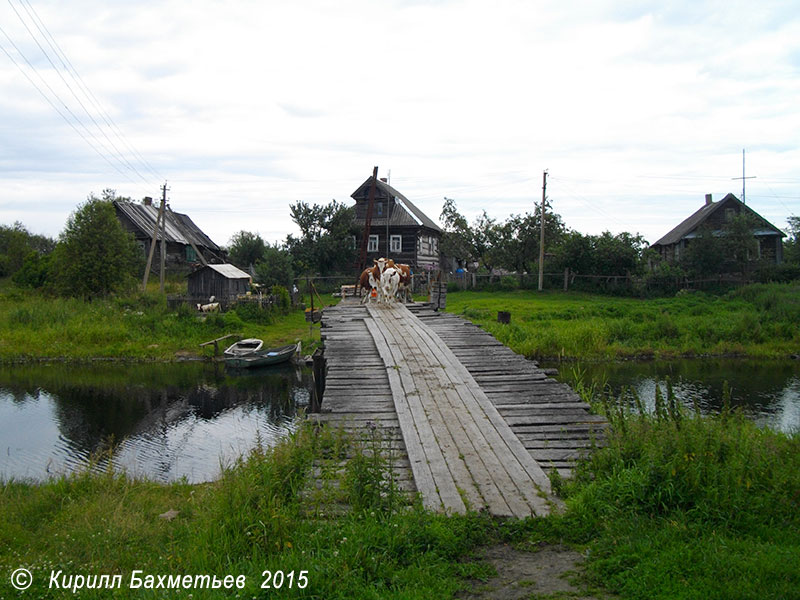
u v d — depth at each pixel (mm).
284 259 42375
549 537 6168
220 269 36844
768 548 5578
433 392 10805
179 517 9250
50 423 18422
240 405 20766
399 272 23938
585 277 44781
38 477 13383
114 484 11297
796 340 29922
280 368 27250
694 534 5891
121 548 7750
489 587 5293
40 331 31031
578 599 5070
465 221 53781
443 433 8906
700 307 36062
